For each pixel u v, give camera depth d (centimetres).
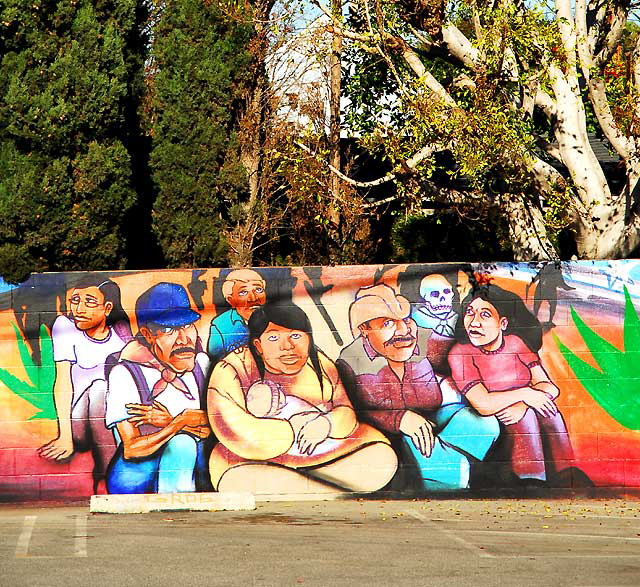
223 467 1188
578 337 1223
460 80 1405
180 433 1187
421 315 1216
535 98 1398
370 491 1201
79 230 1189
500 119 1222
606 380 1221
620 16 1420
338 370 1207
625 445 1219
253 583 724
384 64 1572
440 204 1583
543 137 1525
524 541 928
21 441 1166
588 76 1358
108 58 1209
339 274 1211
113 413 1179
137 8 1381
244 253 1537
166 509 1124
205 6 1504
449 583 731
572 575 766
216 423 1191
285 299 1205
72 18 1199
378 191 1769
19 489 1162
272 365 1199
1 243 1165
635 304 1223
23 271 1164
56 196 1166
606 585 730
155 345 1188
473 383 1215
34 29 1180
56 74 1177
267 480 1194
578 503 1186
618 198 1359
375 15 1387
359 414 1205
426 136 1270
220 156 1516
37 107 1156
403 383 1210
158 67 1645
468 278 1222
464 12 1578
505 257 1727
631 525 1030
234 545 888
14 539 927
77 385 1176
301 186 1384
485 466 1210
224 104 1505
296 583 725
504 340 1220
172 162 1468
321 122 1617
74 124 1180
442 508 1142
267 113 1609
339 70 1730
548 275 1226
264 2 1591
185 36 1500
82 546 883
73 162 1184
